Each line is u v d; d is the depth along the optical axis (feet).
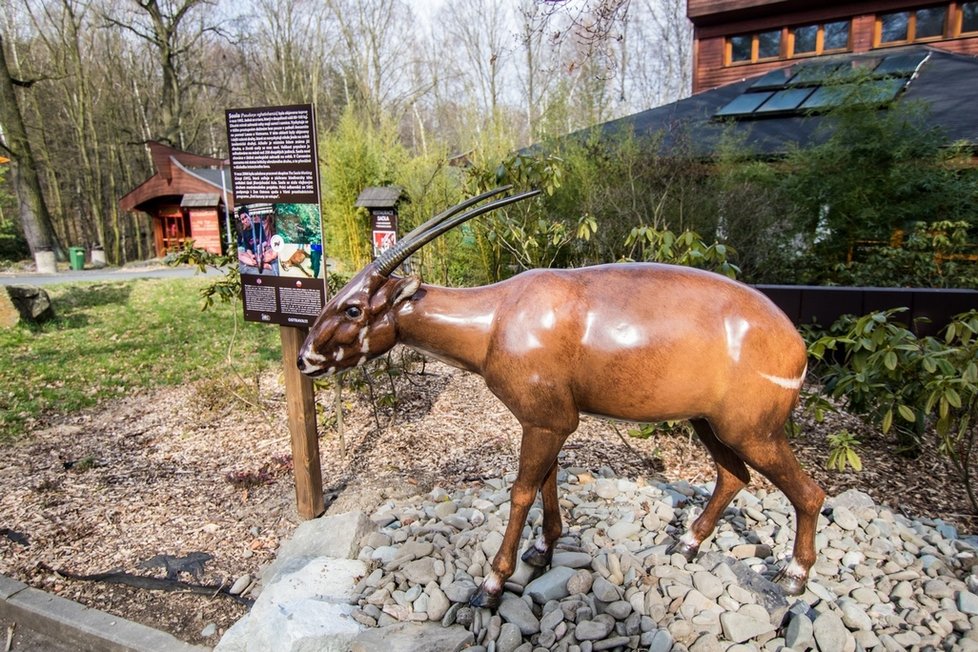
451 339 7.41
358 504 11.53
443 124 81.46
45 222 59.98
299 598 8.21
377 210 26.30
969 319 10.36
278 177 9.84
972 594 7.66
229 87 107.24
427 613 7.79
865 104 24.53
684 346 6.69
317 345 7.30
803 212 25.96
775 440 7.00
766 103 34.30
